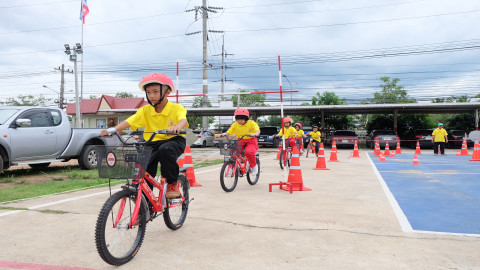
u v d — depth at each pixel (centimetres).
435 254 327
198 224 430
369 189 696
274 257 319
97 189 686
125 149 299
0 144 797
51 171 1004
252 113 3319
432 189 697
